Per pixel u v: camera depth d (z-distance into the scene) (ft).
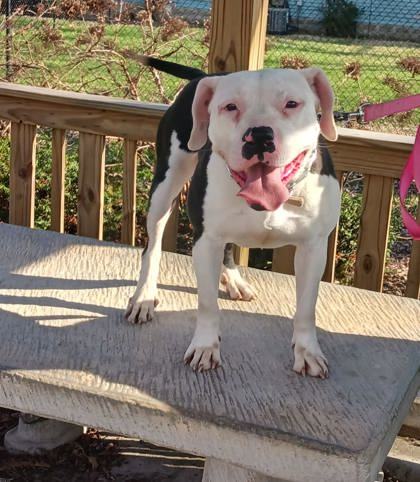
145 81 12.17
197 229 4.69
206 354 4.88
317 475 4.23
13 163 8.10
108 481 6.05
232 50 6.91
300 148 4.15
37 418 6.28
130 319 5.54
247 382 4.77
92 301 5.89
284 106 4.11
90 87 12.25
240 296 6.04
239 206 4.49
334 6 14.52
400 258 10.74
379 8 14.44
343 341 5.46
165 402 4.51
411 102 4.75
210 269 4.73
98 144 7.67
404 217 4.74
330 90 4.46
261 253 8.92
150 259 5.66
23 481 6.00
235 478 4.58
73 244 7.03
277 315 5.80
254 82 4.16
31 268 6.48
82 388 4.65
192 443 4.47
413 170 4.67
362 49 14.15
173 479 6.11
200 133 4.60
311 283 4.79
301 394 4.66
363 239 6.98
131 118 7.39
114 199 10.63
